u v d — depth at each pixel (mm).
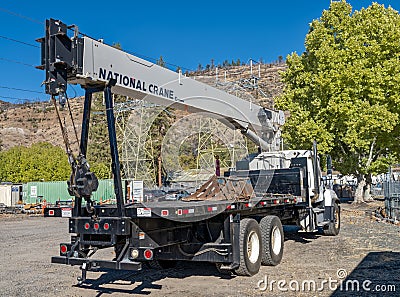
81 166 6875
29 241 14922
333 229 13648
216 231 8055
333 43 26328
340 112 24688
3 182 48719
